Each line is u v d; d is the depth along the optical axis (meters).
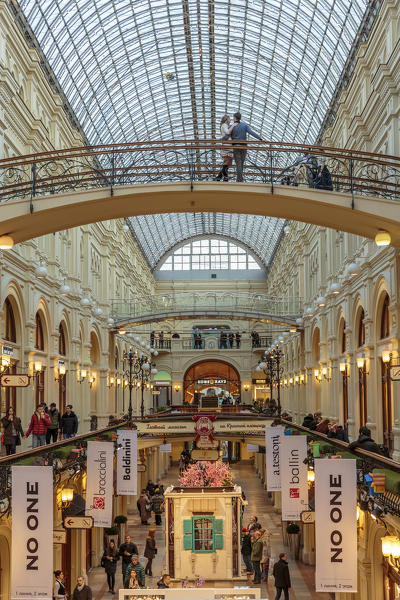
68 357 32.56
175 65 40.94
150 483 37.50
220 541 24.36
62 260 32.00
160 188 18.42
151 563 25.23
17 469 11.93
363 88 26.27
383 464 13.05
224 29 36.91
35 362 25.78
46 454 15.80
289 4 31.73
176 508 24.73
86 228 36.66
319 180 18.70
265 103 44.84
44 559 11.75
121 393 48.75
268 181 19.12
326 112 36.38
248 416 32.53
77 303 33.88
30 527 11.82
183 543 24.44
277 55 37.19
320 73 34.59
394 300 20.73
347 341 28.53
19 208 18.09
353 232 19.56
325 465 12.18
